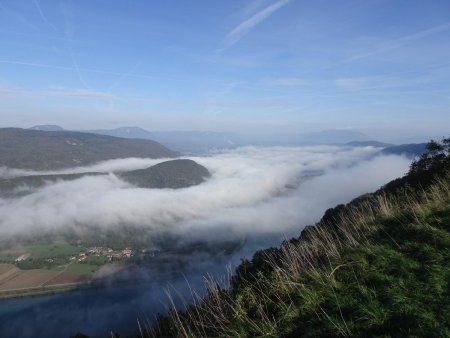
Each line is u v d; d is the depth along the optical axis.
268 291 6.18
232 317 5.82
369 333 4.54
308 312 5.37
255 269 7.62
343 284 5.84
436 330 4.25
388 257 6.42
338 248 7.63
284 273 6.58
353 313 4.93
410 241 6.94
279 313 5.48
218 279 7.39
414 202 9.17
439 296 4.97
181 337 5.77
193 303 6.62
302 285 5.93
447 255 6.06
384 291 5.29
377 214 9.18
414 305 4.80
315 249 7.85
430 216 7.90
